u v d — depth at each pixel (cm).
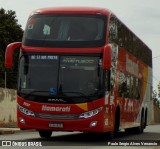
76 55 1688
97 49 1680
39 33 1731
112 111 1828
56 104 1672
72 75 1681
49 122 1673
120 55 1966
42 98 1683
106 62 1636
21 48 1733
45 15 1750
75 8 1758
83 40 1697
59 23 1730
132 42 2289
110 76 1761
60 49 1697
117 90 1912
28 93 1695
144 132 2877
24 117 1698
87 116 1658
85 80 1672
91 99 1661
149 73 2914
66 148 1498
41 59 1706
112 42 1791
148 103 2889
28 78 1705
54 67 1694
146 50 2784
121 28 1988
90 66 1677
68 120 1662
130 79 2236
